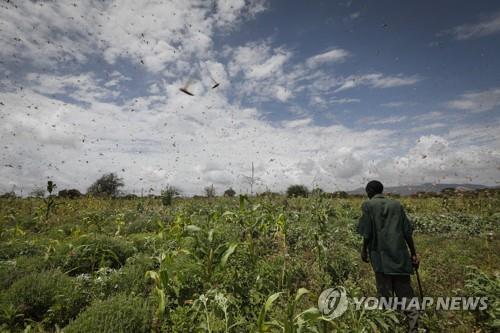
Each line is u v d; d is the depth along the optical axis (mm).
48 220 10797
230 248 4246
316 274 4926
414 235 9078
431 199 17328
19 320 3768
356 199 16531
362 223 4070
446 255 6426
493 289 3654
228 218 7602
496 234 8680
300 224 8570
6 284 4520
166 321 3443
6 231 8188
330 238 6465
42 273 4488
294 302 2941
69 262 5441
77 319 3361
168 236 6641
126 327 3242
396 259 3725
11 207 13438
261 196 13445
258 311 3604
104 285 4430
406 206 15453
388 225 3869
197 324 3287
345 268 5215
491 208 12898
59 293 4086
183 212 10812
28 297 3973
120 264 5684
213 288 3949
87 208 14531
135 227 9789
